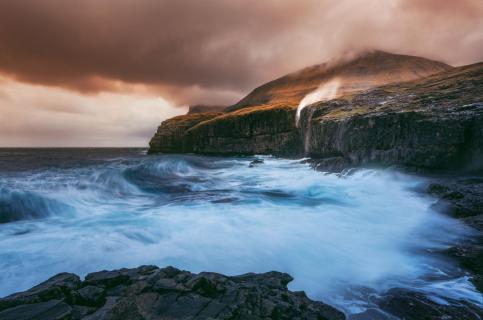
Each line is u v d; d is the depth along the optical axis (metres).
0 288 8.28
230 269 9.45
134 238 11.88
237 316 5.94
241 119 71.38
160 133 118.75
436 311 6.89
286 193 22.47
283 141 61.81
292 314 6.25
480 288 7.84
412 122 24.20
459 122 21.44
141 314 5.79
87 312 6.09
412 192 18.66
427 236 11.84
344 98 47.66
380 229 12.93
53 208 17.27
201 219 14.41
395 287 8.25
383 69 195.62
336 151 33.62
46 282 7.17
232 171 39.94
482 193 14.96
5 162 60.72
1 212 15.20
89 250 10.67
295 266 9.70
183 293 6.52
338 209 16.34
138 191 24.52
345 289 8.31
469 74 43.09
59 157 87.81
